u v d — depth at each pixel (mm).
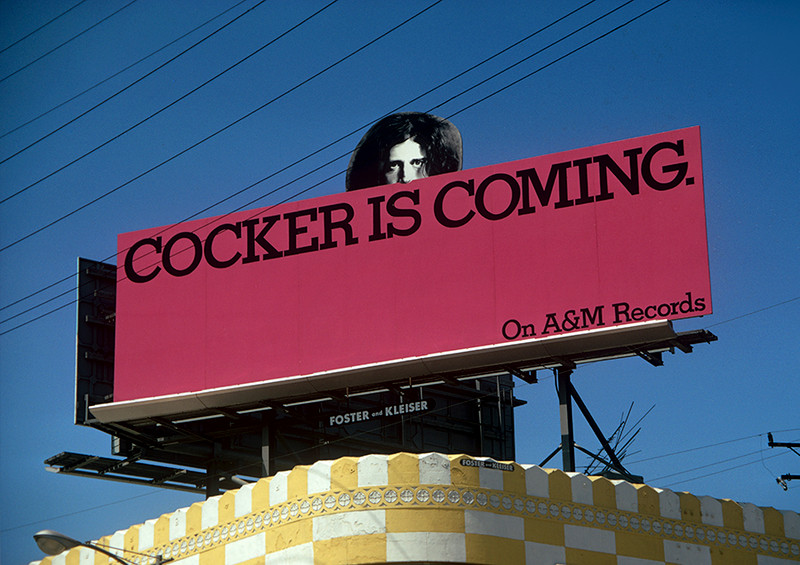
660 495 30969
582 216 37719
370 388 38938
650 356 36688
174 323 41844
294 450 44188
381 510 28812
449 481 28969
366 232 40156
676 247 36531
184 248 42531
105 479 45781
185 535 32031
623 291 36656
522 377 37406
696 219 36594
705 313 35688
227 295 41469
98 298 45781
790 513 32250
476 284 38281
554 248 37750
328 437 44188
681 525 30891
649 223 37000
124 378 41781
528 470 29656
